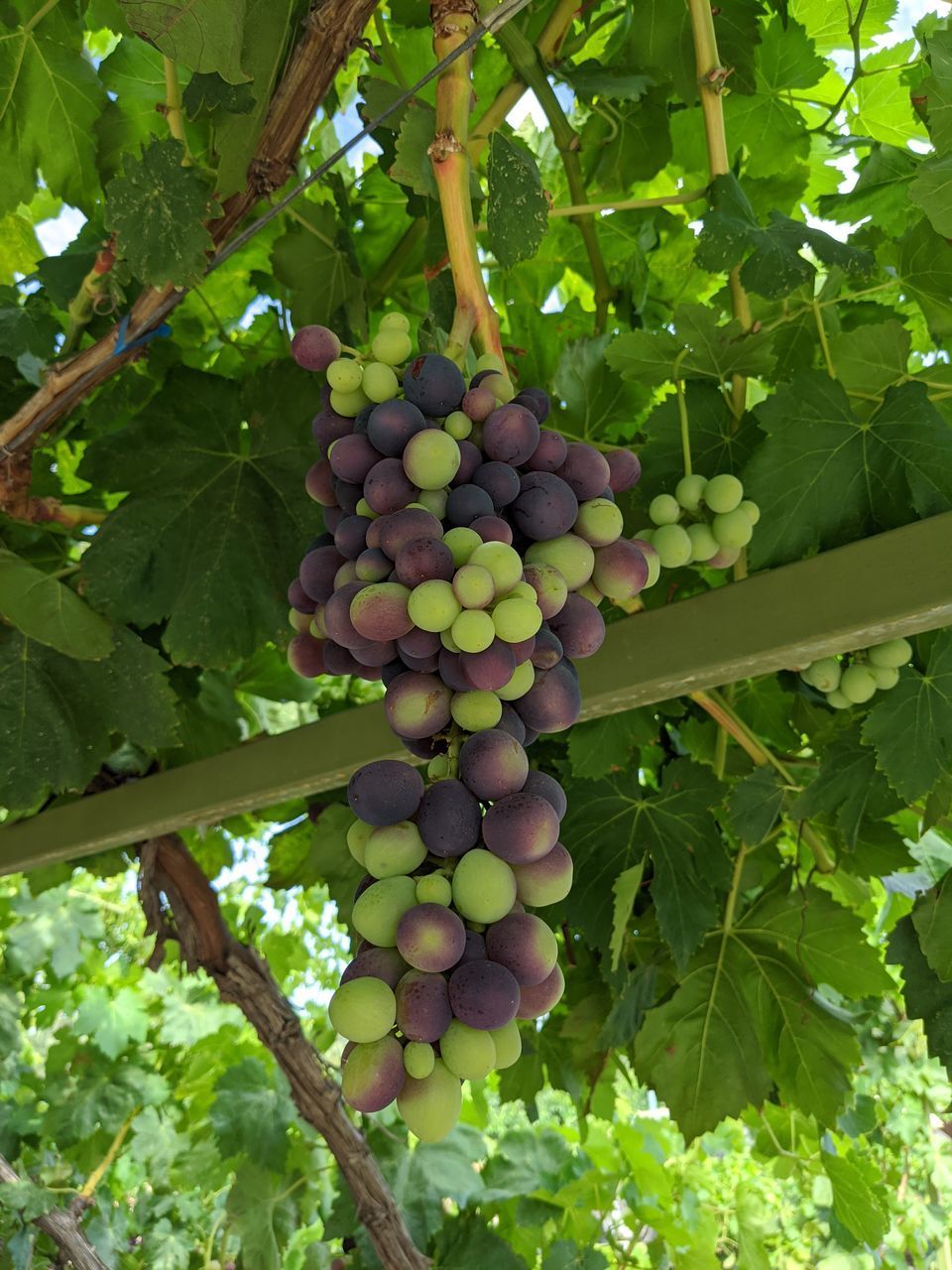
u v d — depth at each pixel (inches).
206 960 38.5
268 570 31.5
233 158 23.7
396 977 12.4
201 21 19.0
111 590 30.1
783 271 25.0
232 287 38.1
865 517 26.1
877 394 27.2
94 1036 59.5
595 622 15.9
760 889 37.7
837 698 27.5
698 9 25.9
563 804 14.5
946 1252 72.6
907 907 40.3
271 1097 51.6
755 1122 45.4
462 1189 49.7
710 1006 33.8
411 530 14.5
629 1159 53.5
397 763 13.4
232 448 31.7
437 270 27.1
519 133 39.6
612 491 19.5
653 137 33.3
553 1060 38.5
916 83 36.2
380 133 29.3
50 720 30.8
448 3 19.7
